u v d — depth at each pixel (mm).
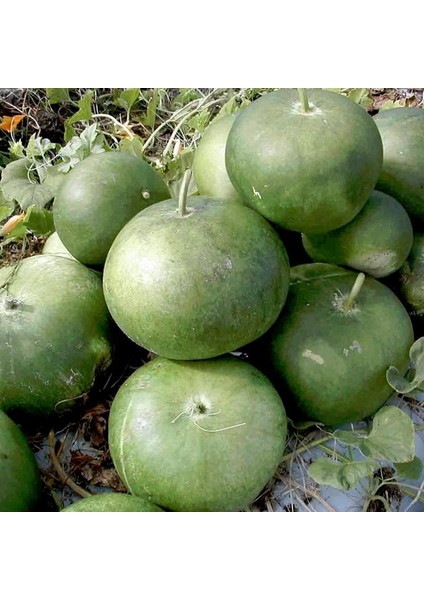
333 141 812
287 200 833
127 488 885
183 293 778
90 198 985
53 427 1008
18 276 983
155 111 1585
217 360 866
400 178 1026
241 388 839
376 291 941
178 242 791
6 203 1349
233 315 794
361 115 850
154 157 1516
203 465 799
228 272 789
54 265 1005
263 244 827
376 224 901
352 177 823
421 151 1021
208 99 1617
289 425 960
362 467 872
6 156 1550
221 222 815
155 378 857
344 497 933
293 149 811
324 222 857
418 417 1018
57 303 951
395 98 1658
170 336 802
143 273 789
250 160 835
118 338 1017
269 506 919
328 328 898
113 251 835
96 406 1022
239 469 806
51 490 943
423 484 934
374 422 911
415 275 1030
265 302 815
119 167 1009
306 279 953
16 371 929
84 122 1601
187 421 813
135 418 830
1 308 937
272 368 921
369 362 894
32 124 1584
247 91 1594
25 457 858
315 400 904
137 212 1007
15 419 975
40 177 1364
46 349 931
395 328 920
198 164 1085
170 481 802
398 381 897
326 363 888
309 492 929
